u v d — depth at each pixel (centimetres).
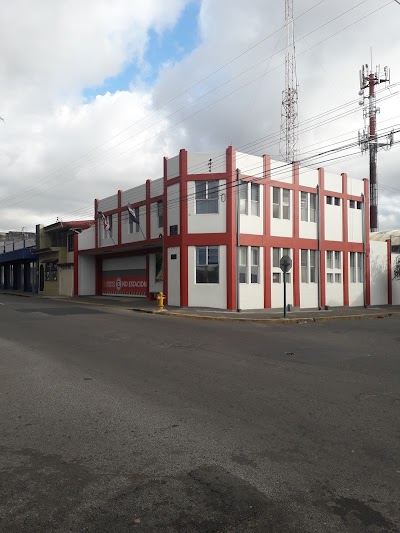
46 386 698
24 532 305
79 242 3544
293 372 810
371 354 1020
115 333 1322
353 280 2927
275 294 2466
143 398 630
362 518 322
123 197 3112
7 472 398
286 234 2528
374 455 434
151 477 386
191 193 2359
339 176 2825
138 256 3070
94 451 444
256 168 2408
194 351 1032
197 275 2356
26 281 4631
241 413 564
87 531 306
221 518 321
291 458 426
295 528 309
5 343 1127
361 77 3822
